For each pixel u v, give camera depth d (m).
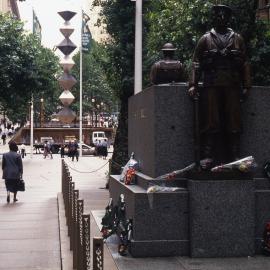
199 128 8.07
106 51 20.17
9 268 8.13
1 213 13.89
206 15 14.45
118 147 18.84
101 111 88.25
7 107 41.09
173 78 9.19
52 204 15.82
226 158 8.26
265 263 7.35
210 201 7.72
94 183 22.11
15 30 37.22
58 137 73.12
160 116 8.20
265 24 14.53
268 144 8.39
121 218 8.58
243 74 8.01
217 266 7.16
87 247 5.62
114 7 19.61
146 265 7.24
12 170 16.11
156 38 16.19
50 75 40.56
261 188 8.18
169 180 8.05
